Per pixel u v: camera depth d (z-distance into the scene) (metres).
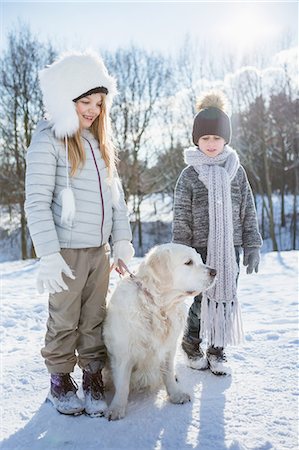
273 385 2.70
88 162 2.54
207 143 3.06
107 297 2.95
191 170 3.14
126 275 2.76
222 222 2.96
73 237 2.51
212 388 2.74
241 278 6.94
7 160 18.38
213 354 2.99
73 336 2.58
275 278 6.83
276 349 3.29
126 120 20.31
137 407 2.55
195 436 2.18
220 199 2.96
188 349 3.08
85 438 2.22
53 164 2.44
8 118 18.06
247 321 4.22
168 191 22.45
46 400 2.64
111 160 2.71
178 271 2.59
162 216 24.11
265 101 21.12
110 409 2.44
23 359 3.36
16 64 17.77
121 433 2.26
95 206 2.56
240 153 21.45
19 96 17.91
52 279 2.31
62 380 2.54
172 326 2.62
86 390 2.55
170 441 2.15
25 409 2.55
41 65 18.11
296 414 2.34
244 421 2.30
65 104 2.41
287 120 21.53
